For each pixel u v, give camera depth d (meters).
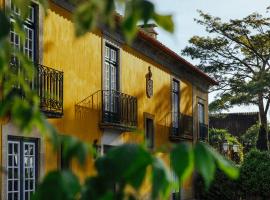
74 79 15.96
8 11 1.68
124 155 1.44
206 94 30.92
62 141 1.51
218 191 26.84
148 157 1.44
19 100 1.52
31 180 13.70
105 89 17.94
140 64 21.23
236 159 32.22
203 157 1.43
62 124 15.17
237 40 41.19
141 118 21.19
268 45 41.25
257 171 26.33
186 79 27.08
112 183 1.44
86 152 1.50
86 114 16.58
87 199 1.41
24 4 1.97
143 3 1.41
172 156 1.43
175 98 25.55
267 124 39.94
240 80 41.47
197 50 41.44
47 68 13.98
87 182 1.45
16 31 1.97
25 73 1.97
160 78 23.44
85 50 16.67
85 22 1.39
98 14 1.39
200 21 41.19
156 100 22.86
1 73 1.71
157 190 1.40
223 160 1.46
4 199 12.57
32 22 13.89
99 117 17.41
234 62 41.53
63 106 15.27
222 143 32.53
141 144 1.49
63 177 1.40
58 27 15.10
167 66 24.27
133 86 20.52
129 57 20.16
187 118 26.56
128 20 1.42
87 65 16.78
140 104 21.14
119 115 18.45
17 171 13.24
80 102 16.25
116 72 19.03
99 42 17.61
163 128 23.64
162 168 1.42
